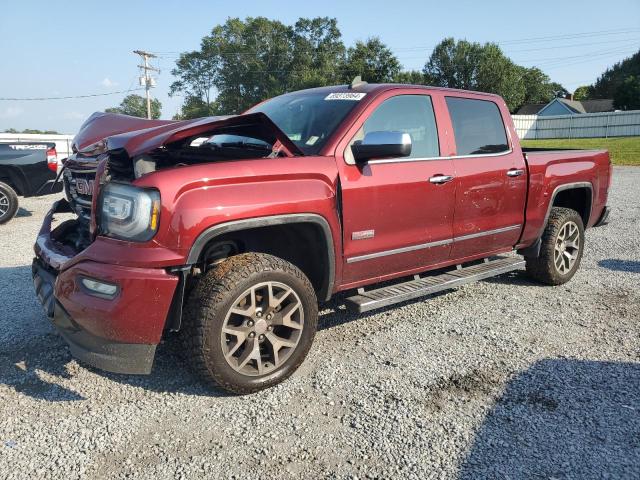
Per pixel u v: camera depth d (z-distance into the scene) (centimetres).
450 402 319
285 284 328
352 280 380
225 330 309
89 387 336
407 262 409
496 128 478
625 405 316
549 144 3494
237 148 374
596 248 733
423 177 399
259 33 7512
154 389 334
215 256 350
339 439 282
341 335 420
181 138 325
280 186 324
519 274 588
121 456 268
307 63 7312
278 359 333
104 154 337
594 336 420
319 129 379
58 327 321
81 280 304
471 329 433
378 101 387
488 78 7256
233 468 259
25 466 259
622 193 1309
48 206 1201
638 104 6869
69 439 281
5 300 496
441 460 265
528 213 496
